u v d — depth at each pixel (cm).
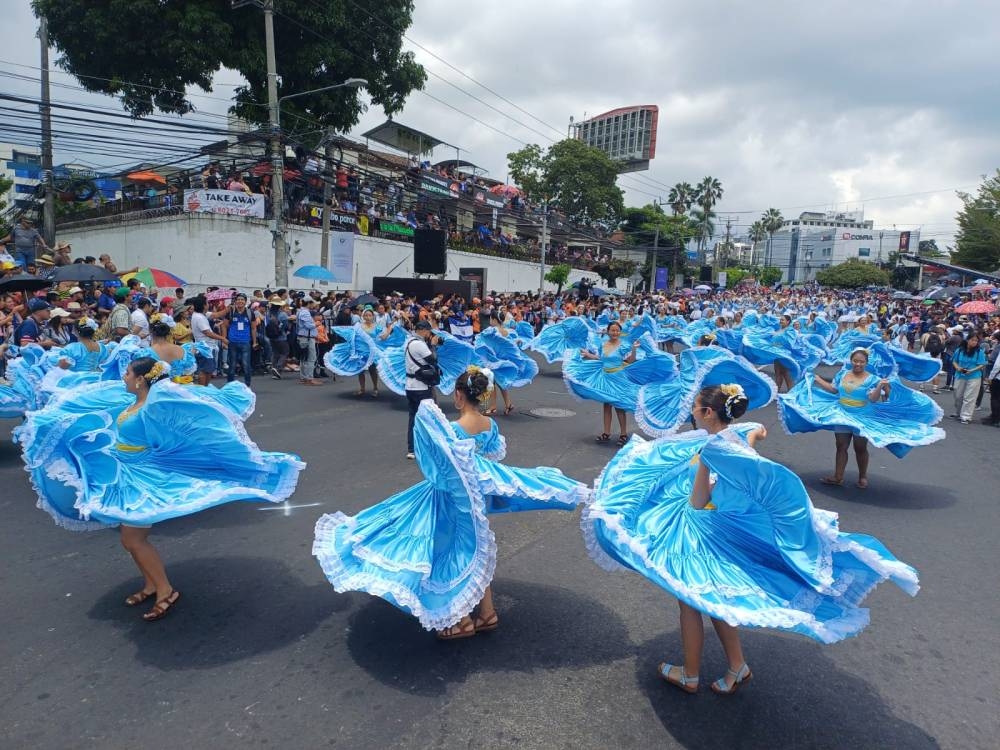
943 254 8938
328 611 445
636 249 5759
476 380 428
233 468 463
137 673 371
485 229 3716
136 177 2414
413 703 349
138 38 2064
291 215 2367
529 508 424
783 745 325
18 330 1041
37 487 431
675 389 845
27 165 4903
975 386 1259
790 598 332
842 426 754
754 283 7781
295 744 316
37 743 312
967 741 333
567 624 437
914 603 488
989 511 713
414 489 400
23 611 436
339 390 1339
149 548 432
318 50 2206
